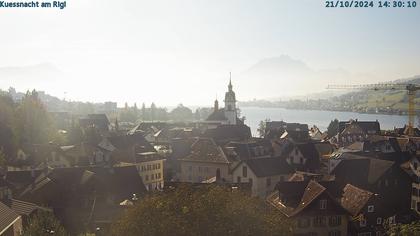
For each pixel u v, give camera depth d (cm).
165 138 19775
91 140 16112
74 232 7244
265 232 4503
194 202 4569
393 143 14325
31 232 5347
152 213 4553
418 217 8200
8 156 13612
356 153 11475
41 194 8006
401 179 9031
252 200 4734
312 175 9131
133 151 12988
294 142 14300
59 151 12900
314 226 7006
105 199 8050
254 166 9862
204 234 4359
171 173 13275
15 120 14850
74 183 8288
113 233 4784
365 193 7619
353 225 7300
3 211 5819
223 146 13125
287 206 7225
